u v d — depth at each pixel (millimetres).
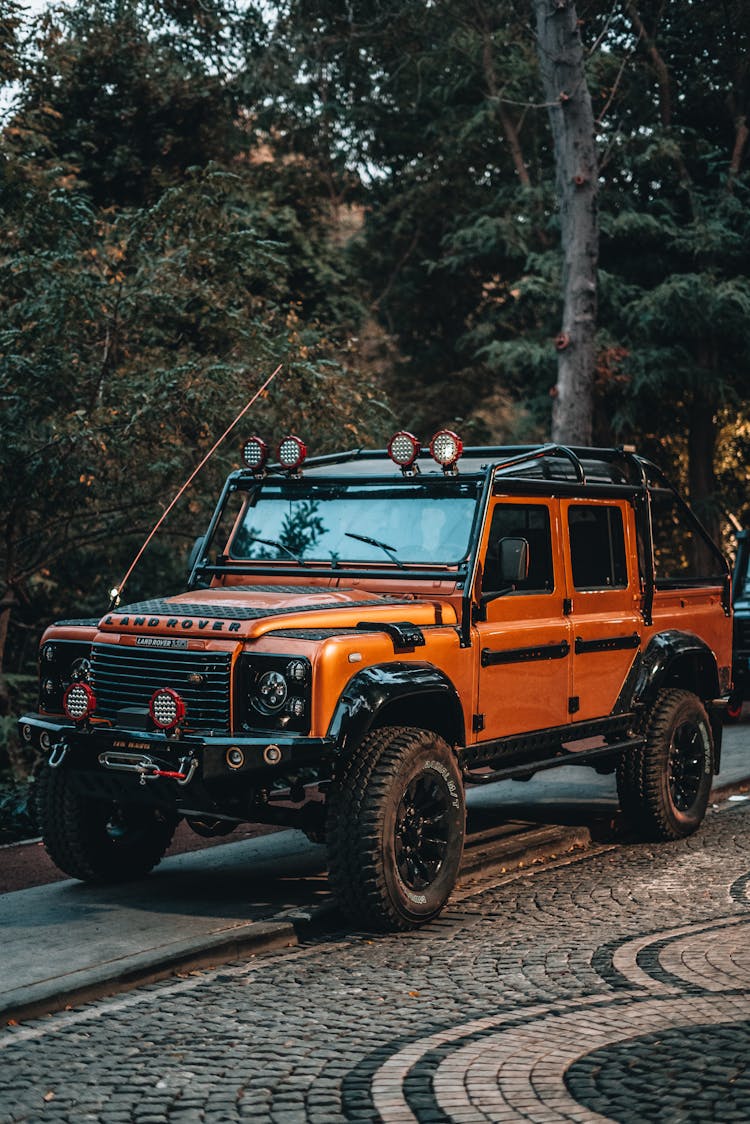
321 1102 4387
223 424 14016
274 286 16562
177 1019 5281
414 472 7559
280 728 6309
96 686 6980
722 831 9094
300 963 6090
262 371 14195
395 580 7336
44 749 7148
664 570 25172
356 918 6516
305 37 24703
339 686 6285
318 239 25594
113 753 6582
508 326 27312
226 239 14938
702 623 9305
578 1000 5391
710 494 24750
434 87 26500
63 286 13523
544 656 7629
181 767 6281
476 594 7133
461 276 29328
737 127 23875
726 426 27188
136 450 13820
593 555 8258
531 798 10125
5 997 5348
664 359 22531
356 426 14758
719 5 23500
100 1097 4461
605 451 8539
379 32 25109
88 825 7418
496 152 27250
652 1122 4148
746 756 12156
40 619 19938
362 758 6520
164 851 7895
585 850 8586
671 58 24375
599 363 21625
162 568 18844
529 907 7023
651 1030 4992
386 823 6445
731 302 22406
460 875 7648
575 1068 4629
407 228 29297
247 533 8102
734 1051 4734
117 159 22625
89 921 6625
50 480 13633
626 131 24328
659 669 8523
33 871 8125
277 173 26359
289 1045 4941
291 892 7301
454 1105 4340
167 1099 4434
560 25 16969
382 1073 4633
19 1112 4340
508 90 24562
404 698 6723
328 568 7637
